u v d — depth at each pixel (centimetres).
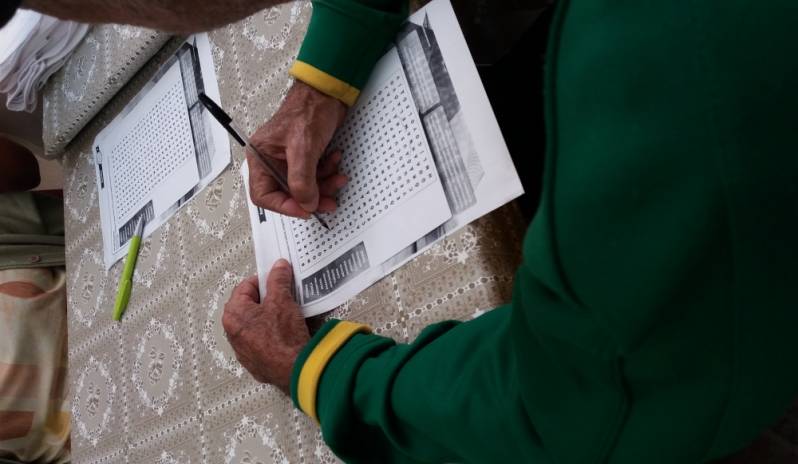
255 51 81
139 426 87
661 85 22
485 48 67
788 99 21
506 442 35
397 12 61
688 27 22
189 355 82
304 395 53
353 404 49
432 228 57
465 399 37
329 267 65
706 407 27
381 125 62
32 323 124
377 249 61
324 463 63
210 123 85
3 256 130
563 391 29
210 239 82
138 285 93
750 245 22
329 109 63
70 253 110
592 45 23
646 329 23
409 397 43
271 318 64
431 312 56
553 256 24
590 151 23
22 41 110
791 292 24
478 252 54
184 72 93
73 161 115
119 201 100
